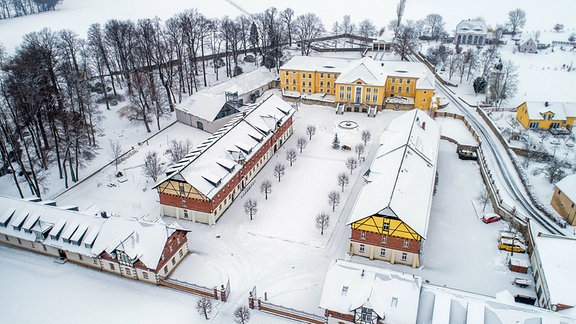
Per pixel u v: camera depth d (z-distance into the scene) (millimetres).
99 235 68438
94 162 100875
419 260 69438
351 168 95062
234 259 71375
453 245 73812
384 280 55969
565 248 63781
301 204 85375
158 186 79000
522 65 157625
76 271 69438
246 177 91000
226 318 60406
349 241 74438
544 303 59250
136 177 94750
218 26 186750
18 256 72812
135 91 132125
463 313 52812
